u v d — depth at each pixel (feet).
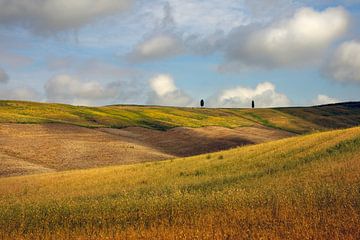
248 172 90.84
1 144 210.38
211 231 40.45
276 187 66.13
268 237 38.06
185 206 53.06
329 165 79.15
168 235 39.83
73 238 42.93
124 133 301.22
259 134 346.54
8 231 47.29
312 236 37.17
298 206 47.47
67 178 112.68
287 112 529.86
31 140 227.20
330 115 522.06
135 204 56.34
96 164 185.68
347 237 36.24
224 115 467.11
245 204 51.55
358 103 615.16
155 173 108.06
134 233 41.60
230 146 269.85
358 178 62.69
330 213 43.88
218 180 86.17
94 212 53.47
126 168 122.93
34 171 157.07
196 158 127.95
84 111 367.86
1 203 69.72
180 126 353.92
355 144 93.50
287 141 124.26
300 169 82.43
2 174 148.56
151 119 378.73
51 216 52.95
